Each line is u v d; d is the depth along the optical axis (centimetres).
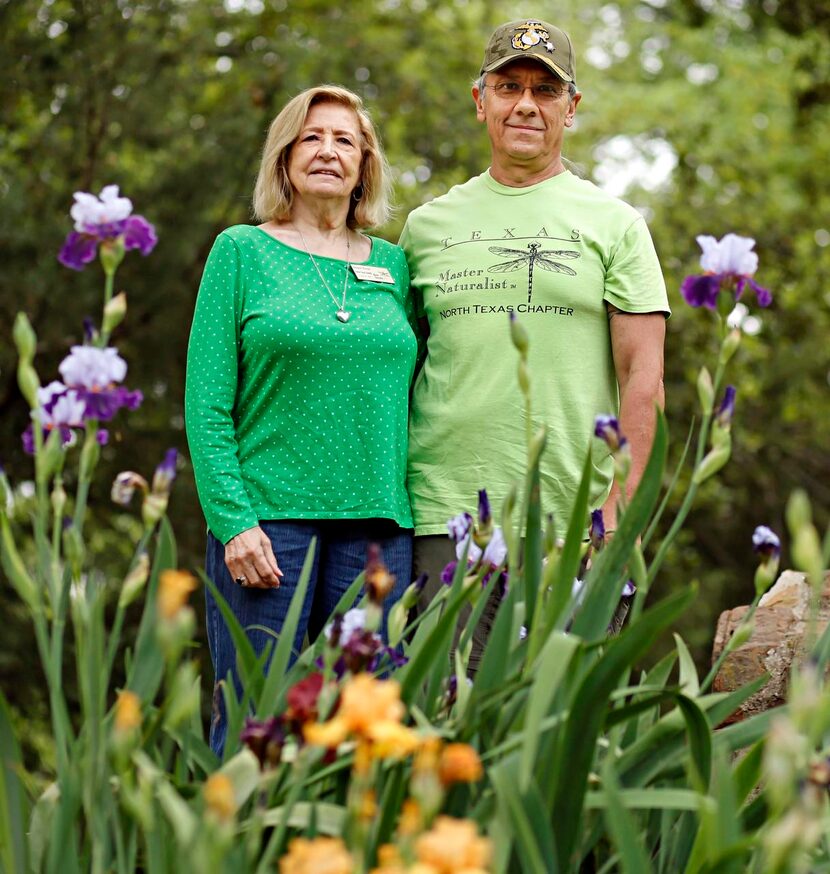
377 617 204
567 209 365
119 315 231
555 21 1348
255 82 998
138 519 956
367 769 169
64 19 957
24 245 913
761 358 1182
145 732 223
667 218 1246
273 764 193
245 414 350
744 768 227
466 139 1089
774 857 155
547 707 214
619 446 236
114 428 936
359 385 345
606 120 1298
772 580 238
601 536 269
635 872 188
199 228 943
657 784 237
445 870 146
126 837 216
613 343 363
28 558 938
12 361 923
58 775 215
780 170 1371
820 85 1397
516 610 238
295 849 157
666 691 221
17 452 938
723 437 232
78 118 960
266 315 346
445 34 1162
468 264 362
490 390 350
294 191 370
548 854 204
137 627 915
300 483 341
